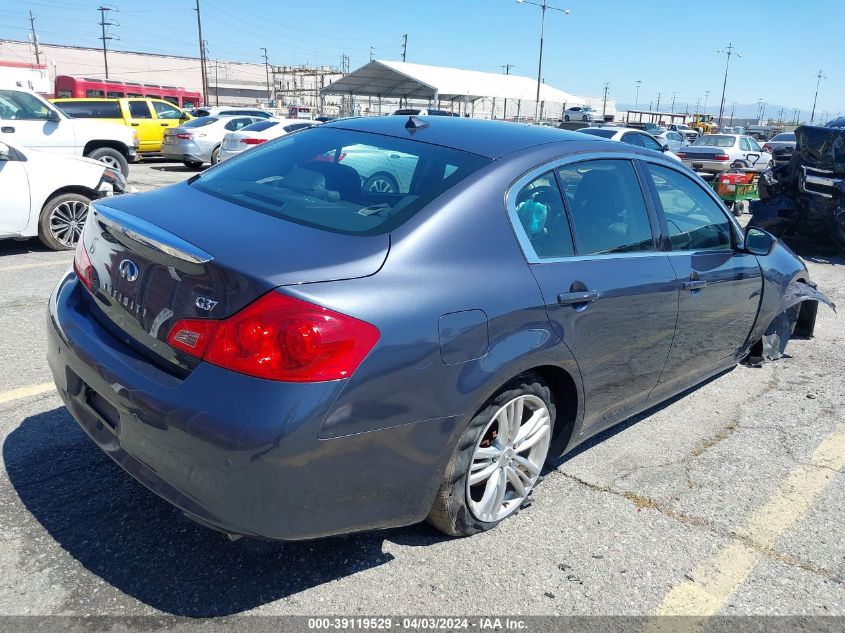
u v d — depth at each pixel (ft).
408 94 156.15
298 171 9.74
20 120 37.60
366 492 7.38
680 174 12.40
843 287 25.95
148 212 8.53
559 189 9.70
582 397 9.86
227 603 7.73
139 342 7.72
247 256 7.11
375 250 7.57
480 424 8.39
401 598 8.02
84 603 7.57
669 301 11.10
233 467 6.61
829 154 30.40
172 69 308.60
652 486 10.96
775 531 9.95
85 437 11.05
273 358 6.64
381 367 7.07
